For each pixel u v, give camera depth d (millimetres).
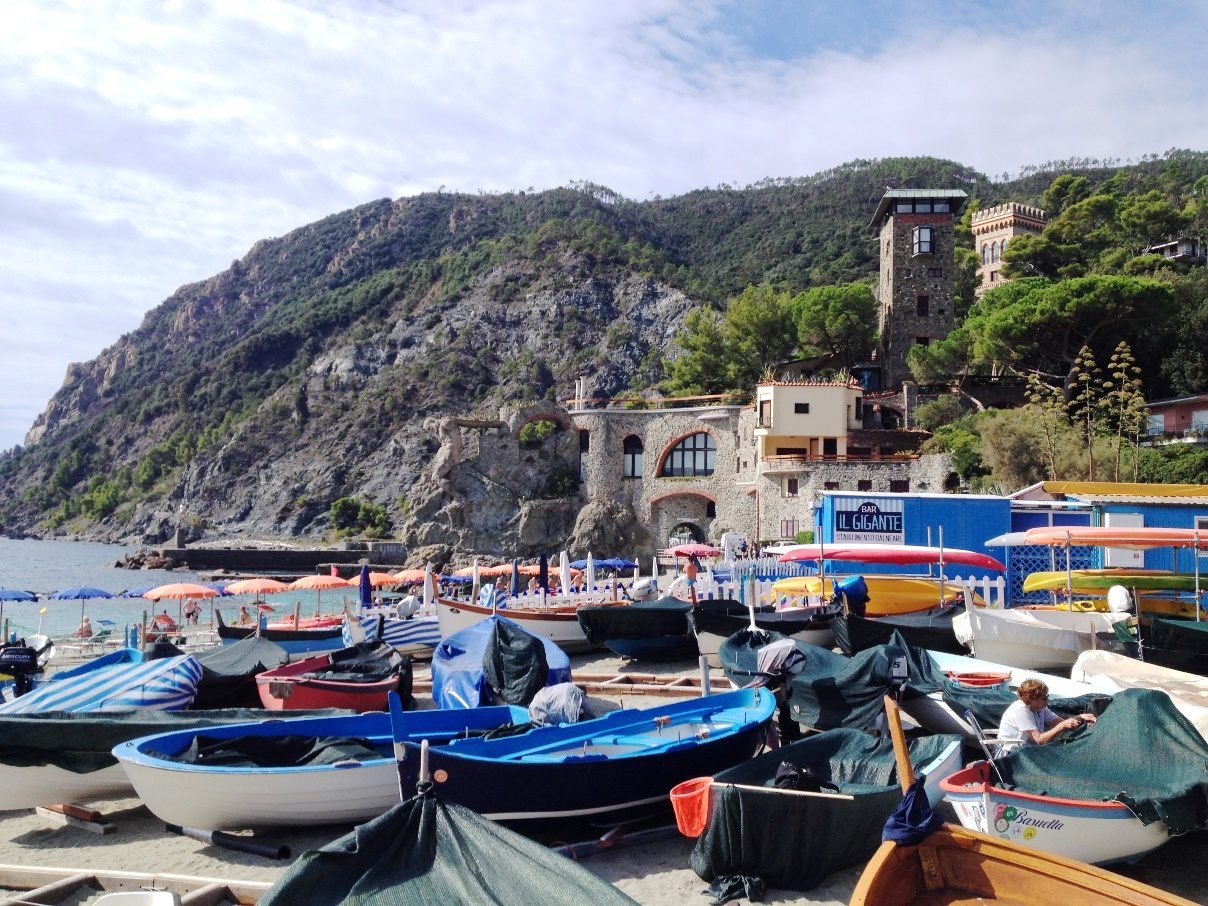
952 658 19156
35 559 145000
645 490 81438
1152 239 110250
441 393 193375
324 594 79438
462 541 87875
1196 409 64562
